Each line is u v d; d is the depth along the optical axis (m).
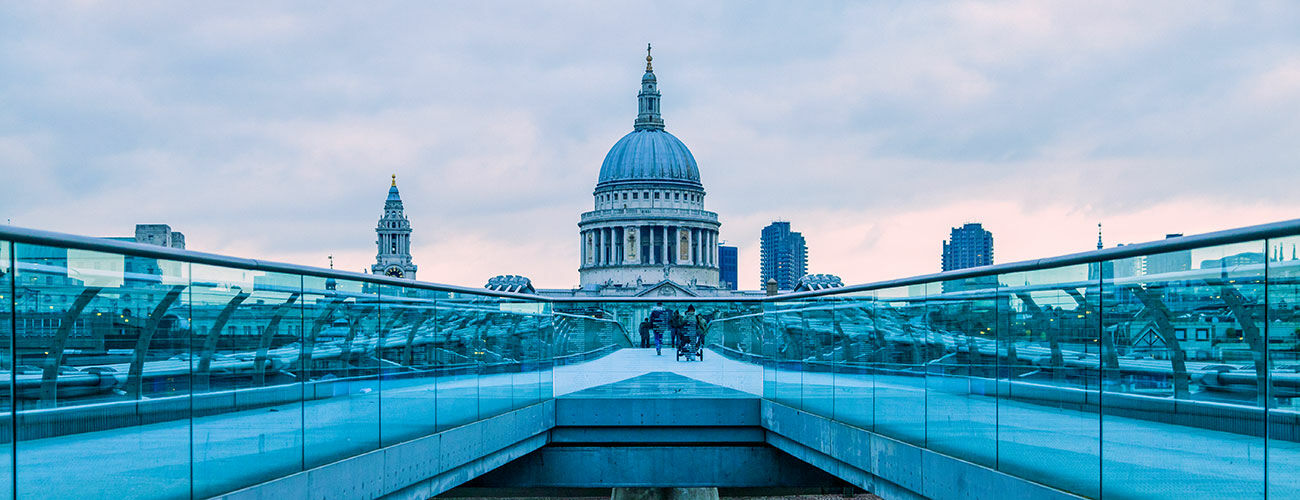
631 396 21.44
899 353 14.15
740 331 29.75
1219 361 8.16
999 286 11.30
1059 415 10.26
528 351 20.02
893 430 14.40
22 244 7.71
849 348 16.11
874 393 15.16
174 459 9.48
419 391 14.90
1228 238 8.00
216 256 10.03
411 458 14.47
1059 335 10.16
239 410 10.49
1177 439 8.59
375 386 13.48
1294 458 7.41
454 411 16.16
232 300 10.32
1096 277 9.59
